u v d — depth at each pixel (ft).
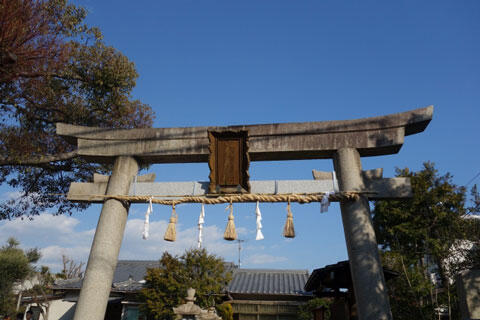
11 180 34.58
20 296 67.92
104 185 24.53
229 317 50.31
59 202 36.70
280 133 23.81
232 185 22.40
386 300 19.24
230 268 82.07
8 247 65.41
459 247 31.53
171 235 22.22
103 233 22.48
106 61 31.17
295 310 61.87
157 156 24.66
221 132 22.94
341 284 33.63
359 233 20.80
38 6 19.81
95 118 34.27
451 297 33.99
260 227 21.66
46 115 31.35
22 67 20.21
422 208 41.91
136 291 59.16
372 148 22.86
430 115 21.98
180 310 24.59
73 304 69.15
